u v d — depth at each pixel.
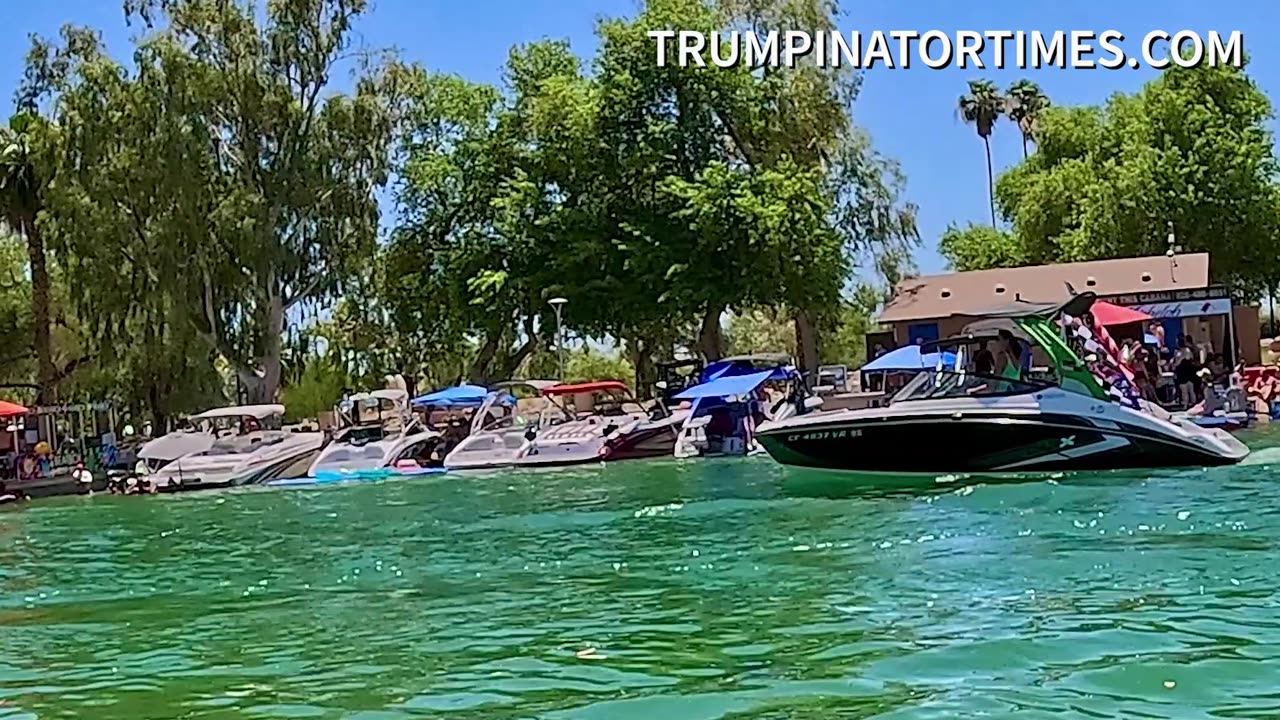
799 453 22.52
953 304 43.06
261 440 31.97
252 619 10.49
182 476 30.59
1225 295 36.47
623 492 21.70
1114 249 51.81
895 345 43.41
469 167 49.12
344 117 44.66
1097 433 20.36
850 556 12.48
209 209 41.84
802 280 43.31
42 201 41.34
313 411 48.94
